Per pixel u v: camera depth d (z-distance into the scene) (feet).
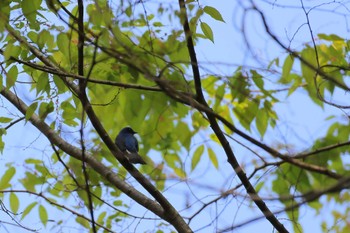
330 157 31.12
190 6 32.45
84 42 34.68
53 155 43.21
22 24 37.37
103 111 42.70
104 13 29.73
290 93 36.22
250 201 30.94
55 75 36.68
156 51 34.14
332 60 35.70
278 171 32.48
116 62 38.06
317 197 23.43
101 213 41.86
